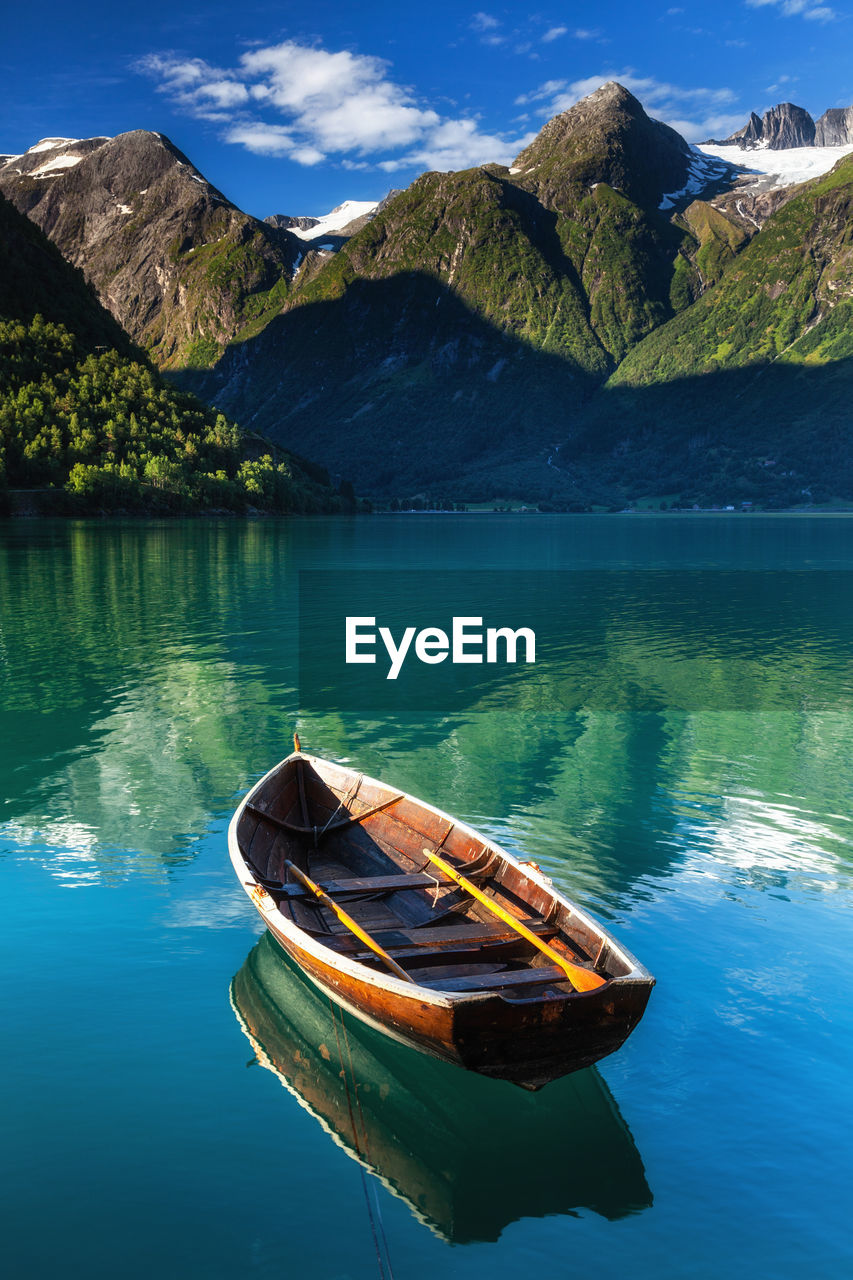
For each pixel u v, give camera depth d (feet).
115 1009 34.47
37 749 72.08
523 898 37.24
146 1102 29.35
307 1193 25.89
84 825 54.70
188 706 87.76
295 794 51.31
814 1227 24.97
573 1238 24.56
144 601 169.48
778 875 48.80
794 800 62.34
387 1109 29.81
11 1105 29.01
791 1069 31.45
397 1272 23.29
